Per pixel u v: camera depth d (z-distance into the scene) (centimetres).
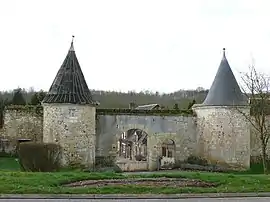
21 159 2427
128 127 3206
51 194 1330
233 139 3030
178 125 3275
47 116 2836
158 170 3066
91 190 1395
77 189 1408
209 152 3123
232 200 1281
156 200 1280
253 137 3328
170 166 3195
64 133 2788
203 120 3192
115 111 3200
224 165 3027
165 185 1537
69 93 2823
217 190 1438
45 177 1633
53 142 2731
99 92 7288
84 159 2828
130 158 4575
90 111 2888
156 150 3222
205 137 3166
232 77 3131
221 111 3066
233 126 3036
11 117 3553
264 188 1490
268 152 3322
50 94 2848
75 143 2802
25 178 1586
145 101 7306
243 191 1435
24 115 3553
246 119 3016
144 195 1353
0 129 3550
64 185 1525
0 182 1475
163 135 3247
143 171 2944
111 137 3169
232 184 1575
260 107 2894
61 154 2728
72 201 1241
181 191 1414
